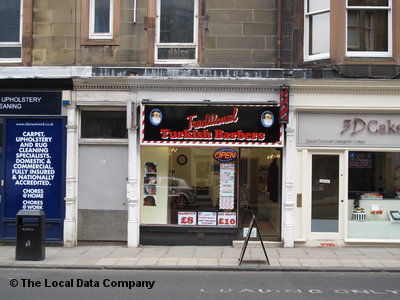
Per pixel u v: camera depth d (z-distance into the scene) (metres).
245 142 11.49
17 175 11.76
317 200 11.60
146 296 7.29
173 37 12.00
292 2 11.85
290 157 11.34
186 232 11.63
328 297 7.22
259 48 11.77
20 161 11.76
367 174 11.66
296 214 11.49
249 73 11.44
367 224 11.60
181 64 11.80
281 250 10.98
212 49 11.79
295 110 11.42
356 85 11.19
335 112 11.48
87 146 11.82
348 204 11.62
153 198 11.86
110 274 8.91
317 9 11.71
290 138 11.34
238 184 11.69
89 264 9.53
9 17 12.20
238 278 8.55
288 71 11.37
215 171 11.76
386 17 11.52
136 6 11.84
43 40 11.89
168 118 11.55
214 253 10.66
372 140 11.49
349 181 11.64
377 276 8.73
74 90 11.61
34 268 9.37
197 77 11.37
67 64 11.84
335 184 11.57
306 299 7.12
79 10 11.91
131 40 11.80
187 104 11.53
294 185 11.48
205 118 11.54
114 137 11.84
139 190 11.69
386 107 11.29
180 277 8.64
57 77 11.48
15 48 12.09
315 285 8.00
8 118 11.75
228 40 11.79
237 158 11.70
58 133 11.72
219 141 11.55
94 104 11.58
